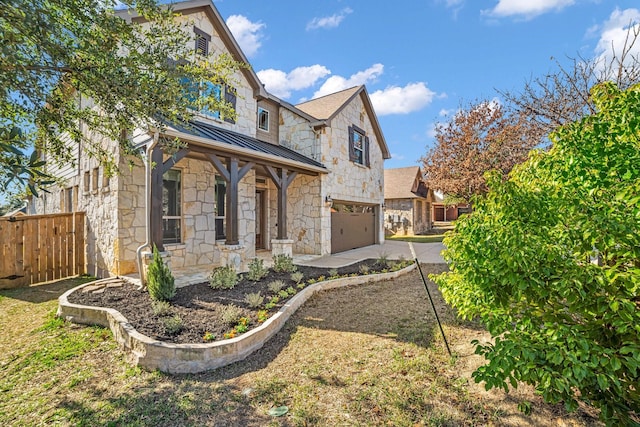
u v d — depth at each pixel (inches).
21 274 303.1
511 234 93.5
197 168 375.6
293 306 215.5
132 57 115.3
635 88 99.7
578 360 81.0
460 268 106.9
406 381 129.5
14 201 117.5
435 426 102.9
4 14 82.1
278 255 342.6
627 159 94.0
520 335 96.7
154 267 214.4
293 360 150.6
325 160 490.3
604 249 83.8
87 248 353.7
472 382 127.7
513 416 106.9
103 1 108.4
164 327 168.2
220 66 186.2
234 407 115.4
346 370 139.8
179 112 139.7
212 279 254.4
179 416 110.7
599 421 102.9
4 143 82.8
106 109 123.0
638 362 75.2
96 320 189.8
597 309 83.8
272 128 507.8
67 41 102.0
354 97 558.9
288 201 515.2
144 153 249.9
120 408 115.7
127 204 299.3
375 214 673.0
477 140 623.2
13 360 152.3
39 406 117.6
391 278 326.6
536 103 301.6
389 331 182.2
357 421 106.5
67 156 131.0
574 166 102.9
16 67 90.0
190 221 366.9
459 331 179.2
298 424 105.7
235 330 168.7
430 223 1185.4
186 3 339.0
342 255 488.7
